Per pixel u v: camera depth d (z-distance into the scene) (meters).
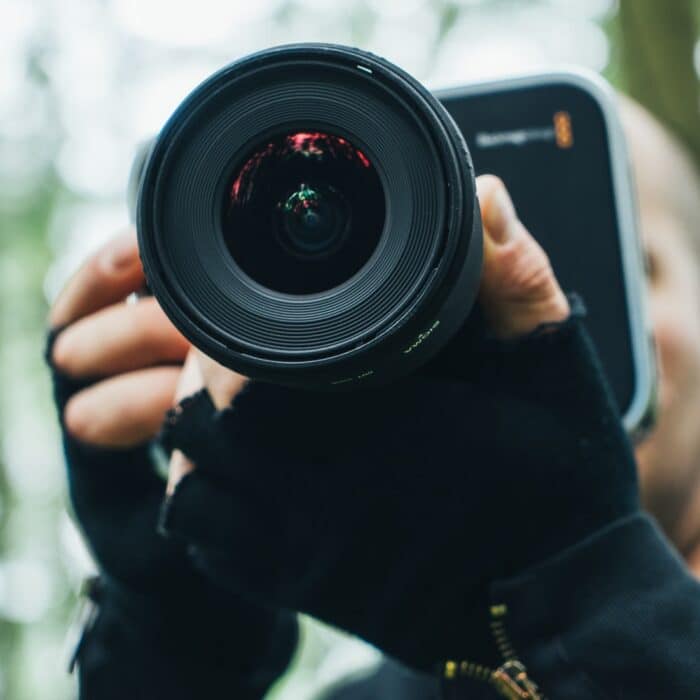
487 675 1.12
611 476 1.10
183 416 1.14
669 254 1.77
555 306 1.08
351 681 1.88
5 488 6.63
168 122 0.94
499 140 1.50
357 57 0.92
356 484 1.10
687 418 1.71
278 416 1.10
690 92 2.14
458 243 0.89
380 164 0.92
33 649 6.67
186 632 1.44
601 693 1.04
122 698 1.44
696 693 1.01
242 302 0.93
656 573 1.07
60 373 1.32
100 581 1.50
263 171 0.96
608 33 3.76
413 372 1.10
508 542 1.11
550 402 1.10
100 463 1.36
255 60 0.94
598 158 1.47
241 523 1.15
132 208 1.45
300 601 1.16
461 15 5.13
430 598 1.13
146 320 1.29
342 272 0.94
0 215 6.13
